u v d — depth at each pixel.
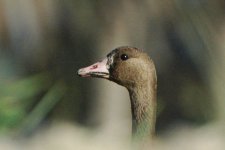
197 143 11.80
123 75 10.92
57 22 16.34
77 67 17.11
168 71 17.02
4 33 16.25
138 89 10.89
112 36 16.44
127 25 16.19
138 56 10.92
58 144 10.44
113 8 16.06
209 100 15.18
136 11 15.85
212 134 12.02
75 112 16.91
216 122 12.59
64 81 16.97
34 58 16.70
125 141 10.47
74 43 16.83
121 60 10.94
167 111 17.97
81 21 16.33
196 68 15.71
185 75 16.67
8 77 15.80
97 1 15.94
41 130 13.12
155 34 16.14
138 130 10.67
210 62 14.49
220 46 13.60
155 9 15.54
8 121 11.41
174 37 15.39
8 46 16.41
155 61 16.91
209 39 13.46
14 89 11.84
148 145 10.44
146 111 10.81
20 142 10.66
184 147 11.83
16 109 11.60
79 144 10.55
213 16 13.23
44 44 16.67
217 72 14.64
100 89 17.64
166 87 17.81
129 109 17.84
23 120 11.65
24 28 16.27
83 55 17.06
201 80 15.44
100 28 16.30
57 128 13.62
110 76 10.99
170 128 17.50
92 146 10.52
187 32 13.84
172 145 11.91
